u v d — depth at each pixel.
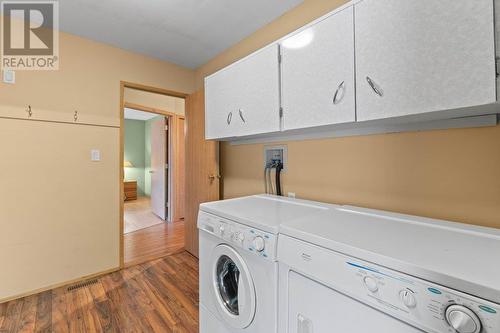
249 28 2.12
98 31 2.14
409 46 0.94
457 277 0.54
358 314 0.71
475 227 0.97
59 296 1.94
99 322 1.64
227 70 1.89
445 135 1.15
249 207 1.40
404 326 0.61
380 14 1.01
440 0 0.86
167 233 3.64
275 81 1.49
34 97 1.98
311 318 0.83
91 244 2.27
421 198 1.22
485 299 0.50
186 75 2.97
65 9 1.83
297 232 0.90
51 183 2.05
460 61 0.82
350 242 0.77
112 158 2.38
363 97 1.08
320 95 1.25
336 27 1.17
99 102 2.31
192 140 2.87
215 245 1.31
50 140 2.05
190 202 2.89
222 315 1.25
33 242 1.97
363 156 1.44
